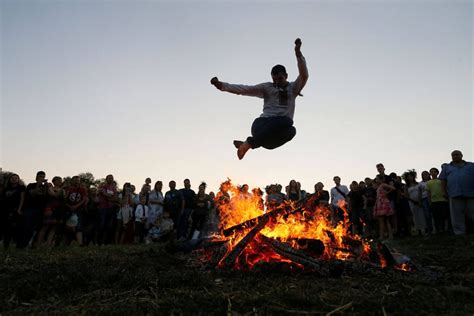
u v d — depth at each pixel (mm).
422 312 2994
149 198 11484
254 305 3117
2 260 5621
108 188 10523
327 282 3975
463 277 4301
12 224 8438
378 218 10453
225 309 3010
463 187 9180
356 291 3568
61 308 3137
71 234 9562
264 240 4734
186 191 11430
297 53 5027
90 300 3322
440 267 5297
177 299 3248
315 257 4848
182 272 4195
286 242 5012
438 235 9656
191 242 5926
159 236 11039
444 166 9812
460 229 9328
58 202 8852
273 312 2971
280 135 5086
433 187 10344
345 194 12547
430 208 10703
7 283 3953
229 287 3695
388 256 4844
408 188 11742
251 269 4461
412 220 12062
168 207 11227
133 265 4867
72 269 4387
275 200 11266
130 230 11516
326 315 2922
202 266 4742
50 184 8922
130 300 3268
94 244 10406
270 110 5176
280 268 4395
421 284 3963
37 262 5406
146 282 3787
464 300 3377
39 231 8609
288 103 5207
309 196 5508
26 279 3992
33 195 8188
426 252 6898
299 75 5141
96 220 10172
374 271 4434
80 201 9414
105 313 2930
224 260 4656
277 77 5250
